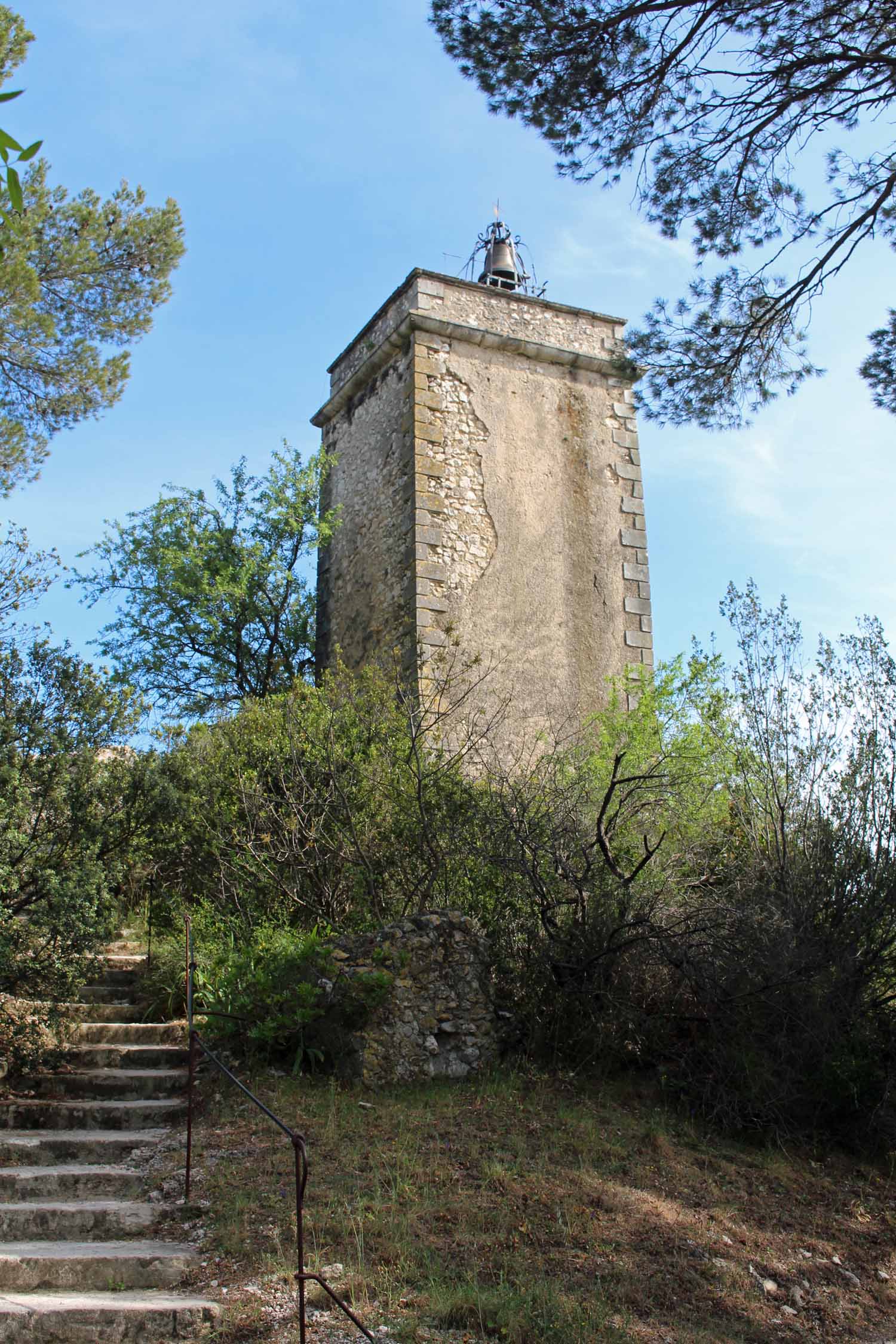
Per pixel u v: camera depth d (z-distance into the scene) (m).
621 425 15.47
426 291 14.59
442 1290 4.73
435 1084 7.12
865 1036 7.50
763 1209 6.11
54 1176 5.80
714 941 7.61
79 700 8.66
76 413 12.16
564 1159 6.14
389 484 14.59
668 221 8.45
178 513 16.80
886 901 7.95
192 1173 5.88
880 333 8.84
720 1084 7.19
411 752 9.40
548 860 8.20
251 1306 4.59
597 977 7.68
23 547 9.11
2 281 10.76
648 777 8.62
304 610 17.20
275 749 10.15
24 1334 4.39
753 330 8.73
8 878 7.61
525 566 14.09
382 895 8.80
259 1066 7.32
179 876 10.15
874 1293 5.57
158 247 12.51
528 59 7.82
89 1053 7.54
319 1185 5.64
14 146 3.24
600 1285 5.00
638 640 14.50
